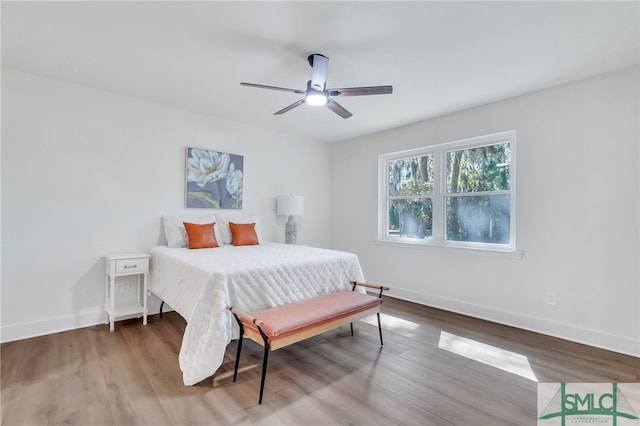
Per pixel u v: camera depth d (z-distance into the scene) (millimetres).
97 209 3135
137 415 1726
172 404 1828
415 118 3898
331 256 3021
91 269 3102
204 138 3871
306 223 5035
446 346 2686
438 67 2566
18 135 2740
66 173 2969
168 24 2025
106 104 3174
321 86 2406
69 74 2793
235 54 2402
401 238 4395
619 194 2596
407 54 2365
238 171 4176
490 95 3146
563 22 1947
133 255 3115
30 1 1795
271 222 4570
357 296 2719
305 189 5000
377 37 2146
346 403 1861
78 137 3025
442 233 3895
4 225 2686
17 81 2729
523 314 3125
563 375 2199
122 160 3277
